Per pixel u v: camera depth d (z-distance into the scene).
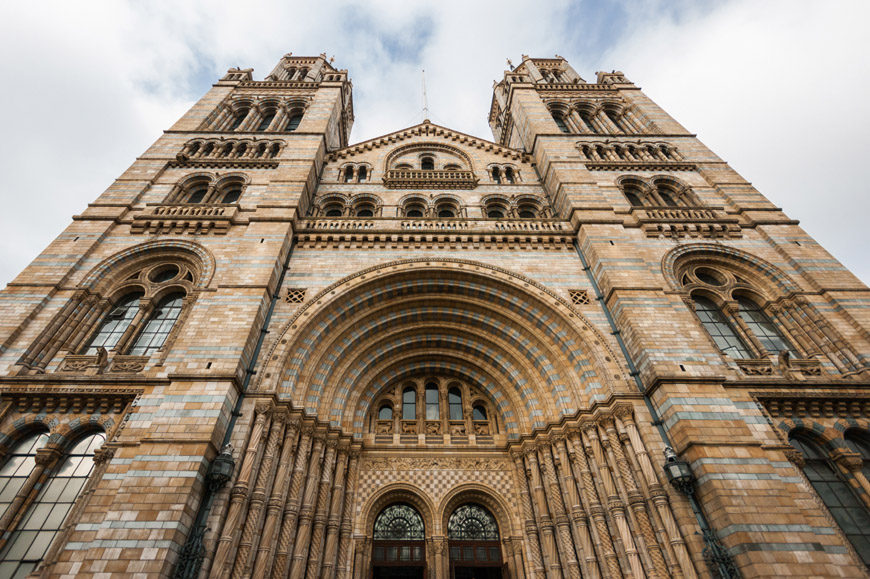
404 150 31.16
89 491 12.21
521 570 15.86
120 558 10.54
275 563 13.07
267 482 13.80
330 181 27.08
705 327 18.58
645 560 12.70
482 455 18.61
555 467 16.72
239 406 14.67
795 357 17.59
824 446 14.87
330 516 15.48
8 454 13.56
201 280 17.97
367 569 15.85
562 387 17.89
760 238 21.47
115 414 14.02
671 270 19.77
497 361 20.14
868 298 18.14
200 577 11.01
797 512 12.04
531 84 36.34
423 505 17.34
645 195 25.28
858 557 12.22
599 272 19.50
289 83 34.84
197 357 14.80
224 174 24.25
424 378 21.23
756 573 10.90
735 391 15.12
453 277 20.34
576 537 14.77
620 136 29.52
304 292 18.80
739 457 13.07
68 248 18.77
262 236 19.92
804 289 18.97
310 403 17.05
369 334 20.05
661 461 13.84
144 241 19.59
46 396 14.05
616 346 17.28
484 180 28.02
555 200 25.39
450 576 16.16
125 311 17.97
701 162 26.94
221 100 31.42
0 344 14.92
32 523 12.27
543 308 19.16
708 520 12.52
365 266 20.20
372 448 18.47
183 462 12.19
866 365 16.00
